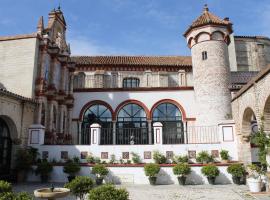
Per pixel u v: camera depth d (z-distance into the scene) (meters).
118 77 33.81
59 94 25.22
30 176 18.92
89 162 19.19
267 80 13.82
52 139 22.12
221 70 27.38
